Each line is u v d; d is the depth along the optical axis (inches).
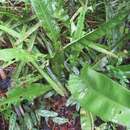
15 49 33.8
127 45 39.0
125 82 37.7
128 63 39.1
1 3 38.9
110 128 36.6
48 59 36.4
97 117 37.0
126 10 35.5
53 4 36.2
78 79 31.3
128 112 30.9
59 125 37.2
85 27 39.2
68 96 37.0
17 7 39.1
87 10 39.0
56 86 35.0
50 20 35.0
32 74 36.6
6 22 37.7
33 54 35.4
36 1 34.1
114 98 31.0
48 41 37.6
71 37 36.5
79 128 37.3
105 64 37.0
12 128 35.8
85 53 38.0
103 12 39.6
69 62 37.4
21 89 34.2
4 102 33.7
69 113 37.3
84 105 31.1
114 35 37.9
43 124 37.0
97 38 35.6
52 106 37.3
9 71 38.1
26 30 37.5
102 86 31.0
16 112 36.4
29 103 36.7
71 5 39.3
